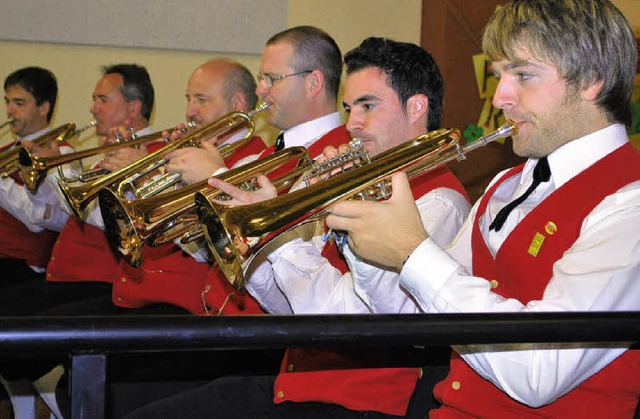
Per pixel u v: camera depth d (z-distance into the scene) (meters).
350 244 2.42
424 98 3.49
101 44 6.92
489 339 1.69
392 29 7.27
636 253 2.20
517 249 2.46
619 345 2.23
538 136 2.47
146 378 3.79
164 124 7.07
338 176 2.55
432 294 2.28
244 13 7.12
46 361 4.34
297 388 3.03
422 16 7.20
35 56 6.84
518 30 2.40
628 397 2.33
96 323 1.48
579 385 2.31
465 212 3.32
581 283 2.17
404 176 2.38
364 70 3.50
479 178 6.83
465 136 6.93
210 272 4.02
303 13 7.20
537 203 2.57
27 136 6.59
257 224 2.50
